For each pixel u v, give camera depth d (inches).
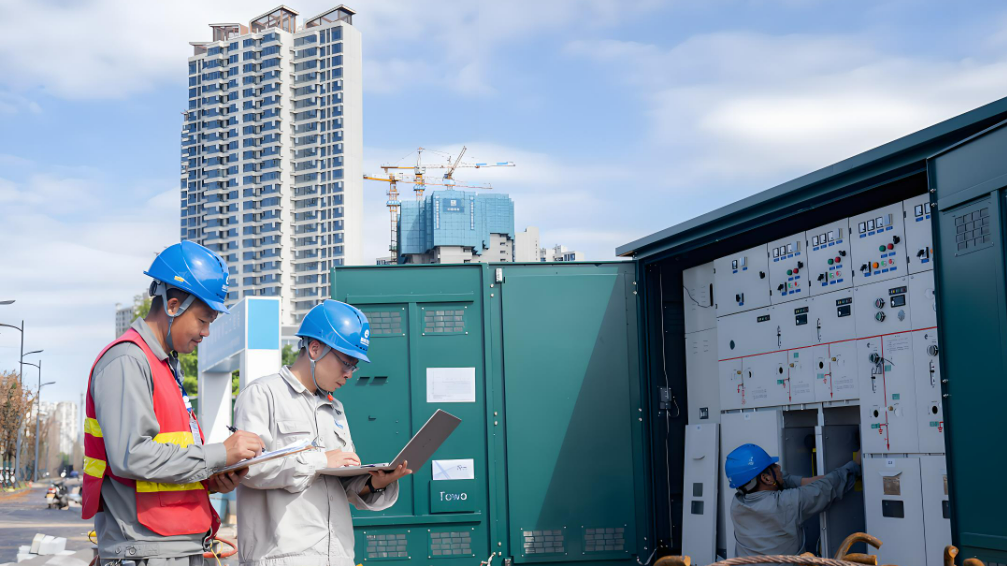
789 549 202.8
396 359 262.1
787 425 233.9
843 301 215.9
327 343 136.8
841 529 219.6
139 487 107.3
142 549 106.7
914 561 190.4
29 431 2610.7
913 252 193.8
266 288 5625.0
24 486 2406.5
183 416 114.6
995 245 150.0
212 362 629.3
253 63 5733.3
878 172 184.4
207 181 5782.5
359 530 253.3
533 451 261.1
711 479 251.3
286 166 5679.1
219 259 120.2
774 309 240.5
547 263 271.3
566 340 268.4
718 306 265.3
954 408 160.9
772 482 212.1
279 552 129.5
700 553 251.0
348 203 5625.0
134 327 112.7
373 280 264.5
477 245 5310.0
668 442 273.4
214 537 121.2
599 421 265.9
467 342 264.4
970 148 157.3
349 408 258.2
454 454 258.7
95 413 107.4
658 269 283.3
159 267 114.9
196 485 114.2
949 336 163.2
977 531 153.1
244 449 113.3
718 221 237.0
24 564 320.2
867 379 206.5
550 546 257.3
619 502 262.8
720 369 262.5
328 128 5654.5
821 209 232.4
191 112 5861.2
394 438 257.8
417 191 5477.4
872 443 205.8
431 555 253.8
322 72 5689.0
